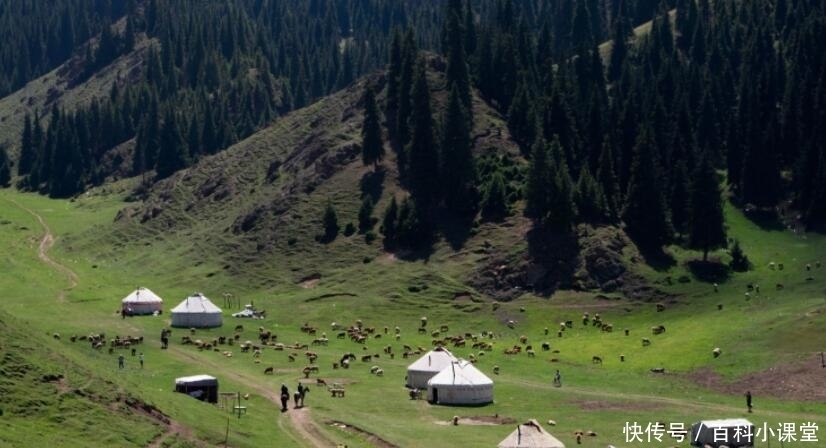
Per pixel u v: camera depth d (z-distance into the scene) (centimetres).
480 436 9794
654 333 14925
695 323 15050
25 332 9881
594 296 17162
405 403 11500
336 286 18438
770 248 18562
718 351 13050
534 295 17412
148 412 8900
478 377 11625
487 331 16188
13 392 8325
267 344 14888
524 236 18612
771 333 13325
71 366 9256
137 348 13862
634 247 18200
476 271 18075
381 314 17025
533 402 11481
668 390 11906
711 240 17800
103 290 18738
